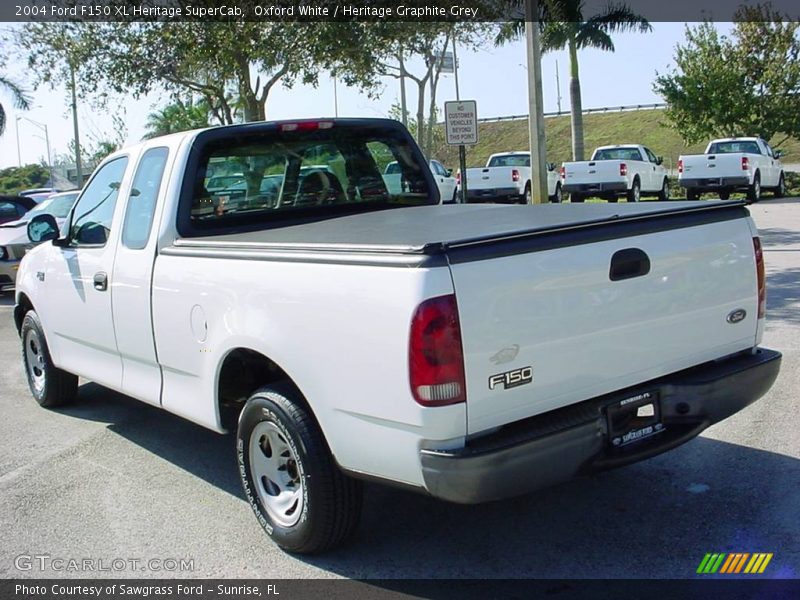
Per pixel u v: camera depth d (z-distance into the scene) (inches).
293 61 565.3
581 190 962.1
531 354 138.5
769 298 383.2
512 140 2898.6
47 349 265.6
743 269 169.9
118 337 212.7
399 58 694.5
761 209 845.8
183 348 185.5
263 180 210.8
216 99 690.8
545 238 140.6
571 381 144.2
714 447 208.8
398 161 240.4
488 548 165.2
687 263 158.7
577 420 143.4
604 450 147.9
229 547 172.2
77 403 285.7
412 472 137.2
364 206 230.8
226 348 169.5
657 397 157.0
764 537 162.1
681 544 161.3
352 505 157.2
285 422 157.1
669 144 2388.0
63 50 594.6
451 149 1876.2
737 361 171.2
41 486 209.9
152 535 179.3
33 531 183.5
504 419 137.5
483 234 141.9
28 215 587.8
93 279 220.8
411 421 133.4
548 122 3061.0
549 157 2593.5
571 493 188.1
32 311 272.4
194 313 179.2
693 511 175.0
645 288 152.3
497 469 133.0
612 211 167.8
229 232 202.2
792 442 208.8
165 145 205.2
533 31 634.8
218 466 221.0
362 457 144.6
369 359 138.0
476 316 132.2
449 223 171.8
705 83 1299.2
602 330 146.9
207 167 200.1
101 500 199.8
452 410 130.9
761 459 199.5
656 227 154.7
